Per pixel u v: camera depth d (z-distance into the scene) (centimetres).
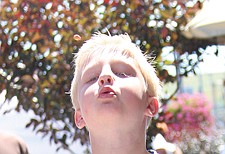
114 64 193
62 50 365
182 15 383
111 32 362
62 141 371
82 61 202
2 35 370
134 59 198
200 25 391
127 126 184
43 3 369
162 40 372
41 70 367
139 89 189
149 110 197
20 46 369
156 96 202
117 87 184
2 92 369
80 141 372
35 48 367
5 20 372
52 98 365
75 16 366
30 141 461
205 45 402
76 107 204
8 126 439
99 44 203
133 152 188
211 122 796
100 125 183
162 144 328
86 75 194
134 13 365
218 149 897
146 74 198
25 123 413
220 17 401
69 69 363
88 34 359
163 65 377
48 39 365
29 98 367
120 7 365
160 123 373
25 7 370
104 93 183
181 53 392
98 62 194
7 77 367
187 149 805
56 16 368
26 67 367
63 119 371
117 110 180
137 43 365
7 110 373
